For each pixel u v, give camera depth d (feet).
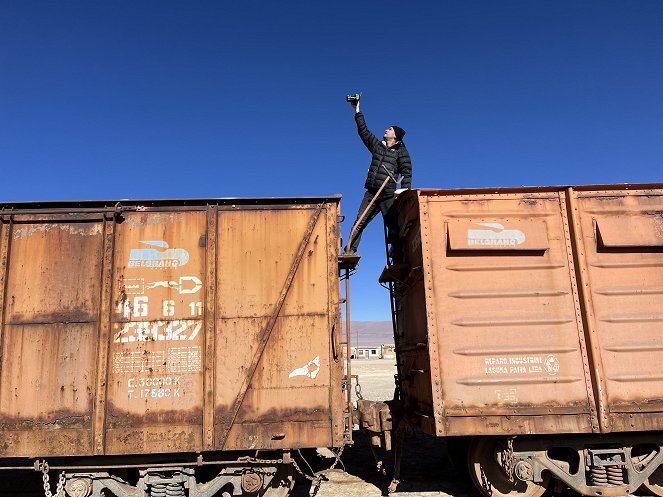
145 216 19.39
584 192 20.90
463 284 19.88
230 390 18.24
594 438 19.81
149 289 18.75
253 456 18.80
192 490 18.34
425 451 30.45
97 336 18.22
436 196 20.66
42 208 19.19
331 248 19.49
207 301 18.70
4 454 17.42
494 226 20.25
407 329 24.43
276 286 19.08
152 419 17.88
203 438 17.88
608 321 19.74
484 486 20.54
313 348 18.71
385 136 25.61
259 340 18.62
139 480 18.40
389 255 25.94
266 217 19.66
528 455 19.67
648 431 19.79
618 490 19.36
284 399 18.31
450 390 18.95
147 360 18.22
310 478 18.95
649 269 20.35
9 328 18.16
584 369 19.34
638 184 20.67
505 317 19.62
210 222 19.42
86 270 18.75
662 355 19.56
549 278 20.04
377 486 23.17
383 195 24.57
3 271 18.42
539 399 19.01
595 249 20.39
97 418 17.66
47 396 17.79
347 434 18.61
